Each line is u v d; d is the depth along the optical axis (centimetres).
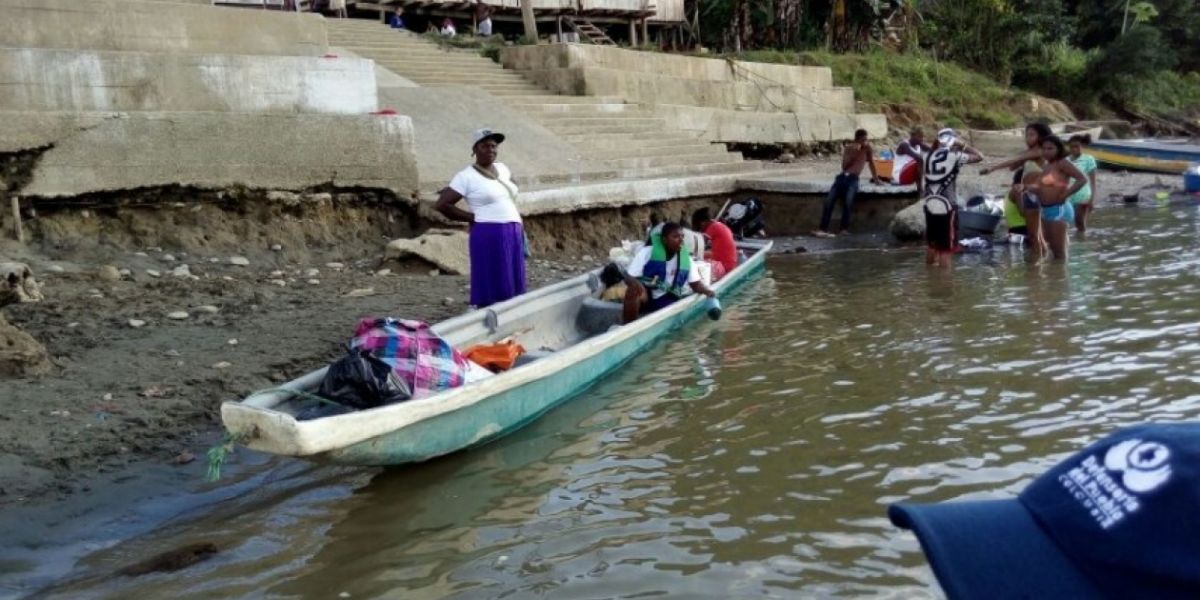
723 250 1064
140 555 441
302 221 1087
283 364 685
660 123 1919
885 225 1541
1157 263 1084
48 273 862
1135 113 3659
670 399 657
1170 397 605
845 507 472
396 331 545
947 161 1256
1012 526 133
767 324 879
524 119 1588
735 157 1998
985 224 1336
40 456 523
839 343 789
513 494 504
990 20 3494
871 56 3047
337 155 1104
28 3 959
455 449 545
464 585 409
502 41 2089
